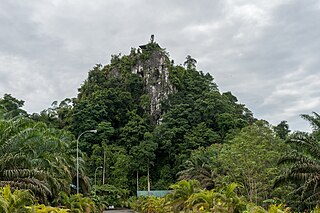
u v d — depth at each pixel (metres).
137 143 85.75
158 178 81.06
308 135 26.59
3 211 13.96
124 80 102.06
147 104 96.44
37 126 30.94
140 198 60.66
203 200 23.80
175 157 79.19
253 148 36.69
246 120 82.50
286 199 32.56
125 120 93.31
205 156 49.84
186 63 112.38
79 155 47.84
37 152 29.20
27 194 16.64
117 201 73.62
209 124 81.69
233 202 21.56
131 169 80.25
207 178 44.78
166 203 32.16
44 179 25.61
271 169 34.53
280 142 39.12
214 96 85.75
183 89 97.31
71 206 32.06
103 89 97.19
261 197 35.78
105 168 80.75
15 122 27.03
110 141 88.19
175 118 84.38
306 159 25.89
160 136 83.62
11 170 23.92
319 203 24.61
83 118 87.31
